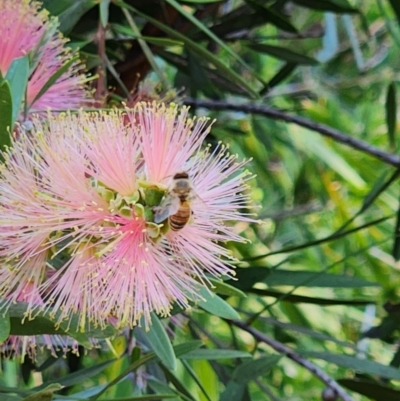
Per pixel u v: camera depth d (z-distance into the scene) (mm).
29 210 420
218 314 430
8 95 414
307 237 813
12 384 529
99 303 416
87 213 422
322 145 766
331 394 479
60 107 455
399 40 545
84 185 422
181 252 427
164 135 427
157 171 428
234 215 432
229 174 434
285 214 760
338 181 828
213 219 430
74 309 415
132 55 525
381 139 814
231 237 431
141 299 421
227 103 557
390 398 474
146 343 453
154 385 456
